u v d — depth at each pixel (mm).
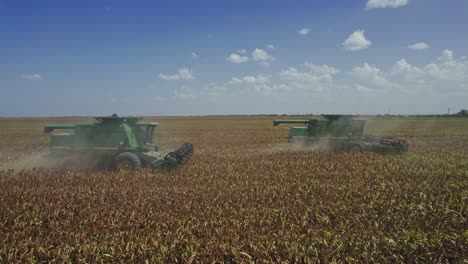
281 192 9797
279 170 13461
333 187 10438
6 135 40156
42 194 9266
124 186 10359
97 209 7898
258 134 41406
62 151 13688
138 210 7871
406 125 66562
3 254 5785
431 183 11109
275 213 7832
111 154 13414
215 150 21719
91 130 13594
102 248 5953
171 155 13070
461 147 23703
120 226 6828
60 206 8211
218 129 55219
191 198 9000
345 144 19812
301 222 7180
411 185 10734
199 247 6062
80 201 8672
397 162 15398
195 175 12172
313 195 9453
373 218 7566
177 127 63500
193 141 30750
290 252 5895
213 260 5656
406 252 6086
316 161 15719
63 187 10156
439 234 6789
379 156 17203
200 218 7449
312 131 21266
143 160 13656
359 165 14516
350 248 6020
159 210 7863
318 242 6148
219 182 10984
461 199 9211
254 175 12336
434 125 65438
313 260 5738
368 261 5773
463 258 6055
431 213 8086
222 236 6297
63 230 6734
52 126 13945
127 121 13844
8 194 9234
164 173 12391
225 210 7887
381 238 6469
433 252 6133
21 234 6477
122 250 5879
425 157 17250
